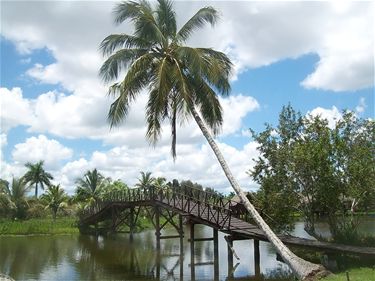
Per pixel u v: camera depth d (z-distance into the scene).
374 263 18.19
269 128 24.70
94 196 60.72
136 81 21.84
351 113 22.91
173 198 31.41
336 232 22.52
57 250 34.25
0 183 54.75
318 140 22.38
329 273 16.80
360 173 20.95
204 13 22.22
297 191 23.33
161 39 21.64
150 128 21.28
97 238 43.69
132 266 26.17
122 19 21.84
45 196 59.16
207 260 27.92
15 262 28.06
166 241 40.34
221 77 22.12
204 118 22.95
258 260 22.31
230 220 24.52
